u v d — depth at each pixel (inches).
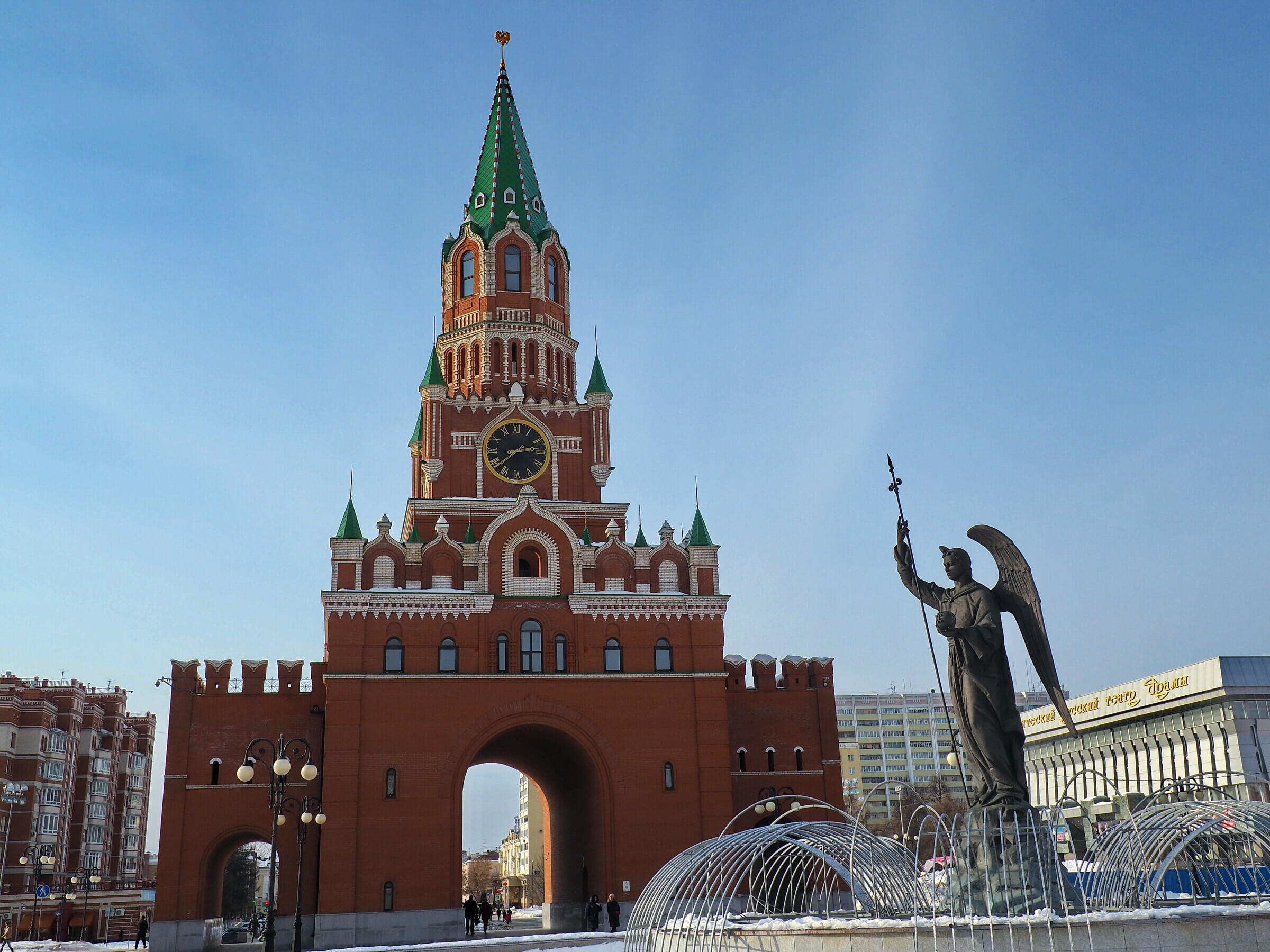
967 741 1123.3
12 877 4402.1
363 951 1994.3
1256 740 3132.4
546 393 3169.3
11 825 4478.3
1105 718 3774.6
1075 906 1008.2
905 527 1242.6
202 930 2450.8
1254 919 861.8
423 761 2466.8
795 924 1050.1
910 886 1115.9
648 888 1338.6
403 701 2497.5
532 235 3289.9
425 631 2568.9
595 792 2620.6
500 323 3189.0
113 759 5388.8
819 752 2886.3
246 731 2610.7
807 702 2923.2
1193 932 863.1
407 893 2377.0
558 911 3063.5
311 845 2536.9
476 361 3179.1
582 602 2655.0
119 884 4726.9
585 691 2591.0
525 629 2630.4
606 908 2487.7
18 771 4549.7
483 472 3016.7
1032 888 1013.2
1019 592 1159.6
